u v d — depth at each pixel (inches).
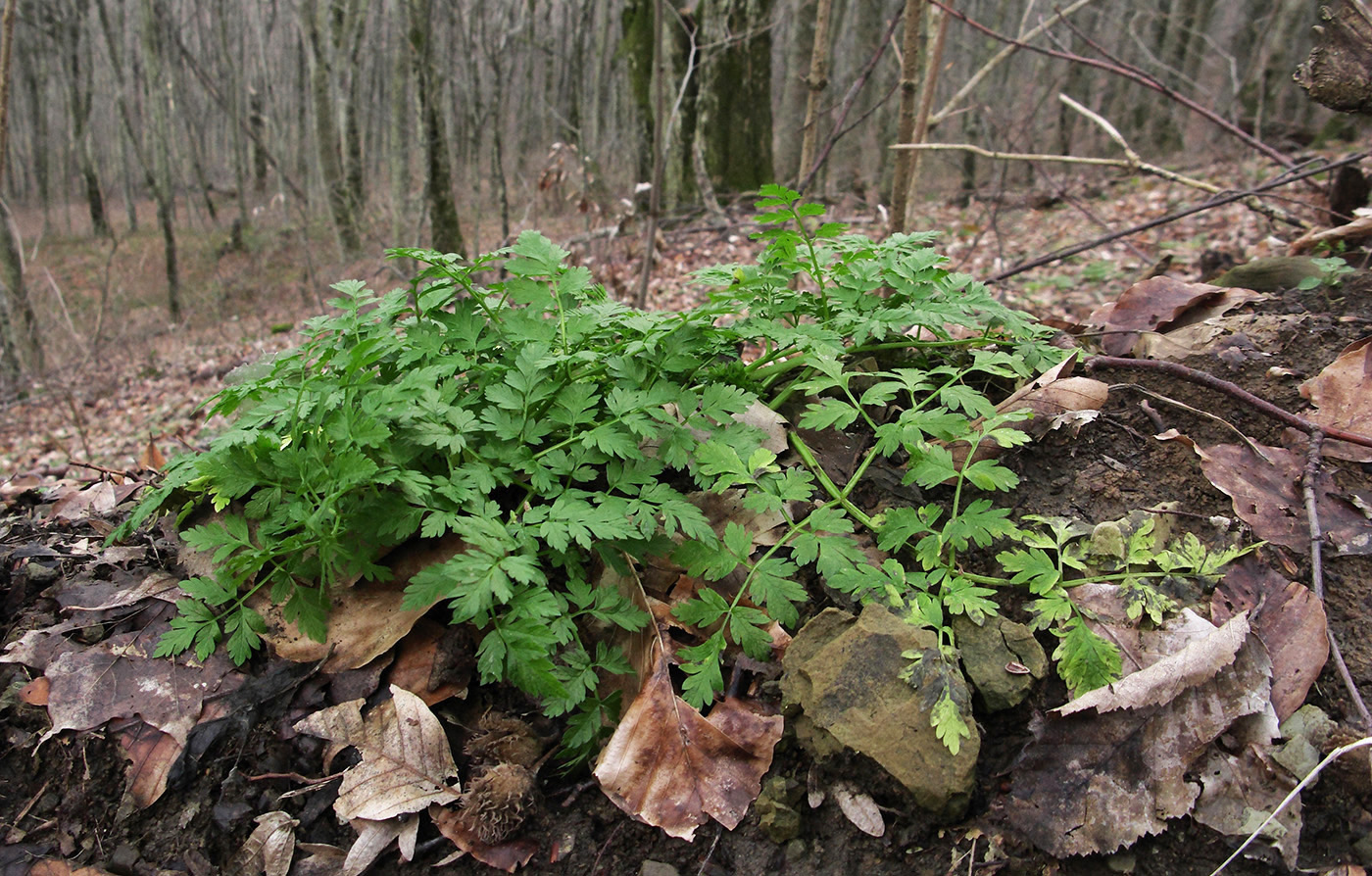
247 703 77.3
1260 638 67.7
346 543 75.4
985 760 68.2
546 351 81.0
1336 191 147.3
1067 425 90.3
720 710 71.4
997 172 485.7
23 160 1081.4
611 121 776.9
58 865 72.1
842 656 70.0
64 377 465.7
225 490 74.6
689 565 74.2
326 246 759.7
